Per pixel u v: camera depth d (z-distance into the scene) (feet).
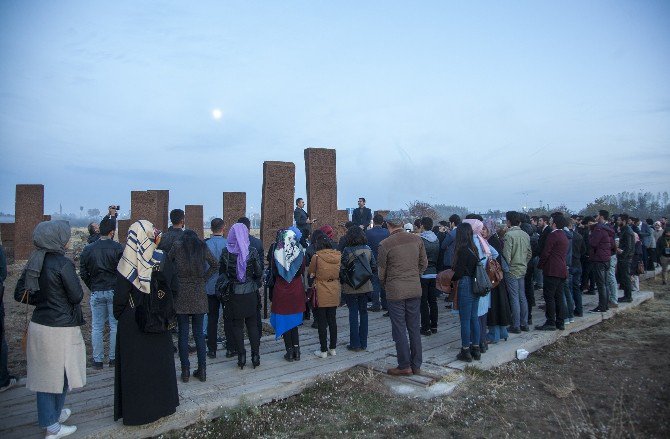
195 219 77.92
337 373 18.11
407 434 13.71
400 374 17.81
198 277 16.61
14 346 23.82
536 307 32.24
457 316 29.86
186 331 16.56
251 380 16.75
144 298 12.73
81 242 73.05
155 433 13.15
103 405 14.58
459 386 17.25
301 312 19.21
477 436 13.66
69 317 12.13
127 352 12.84
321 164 43.78
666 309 32.30
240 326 18.11
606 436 13.48
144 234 12.99
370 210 41.32
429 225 25.12
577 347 23.35
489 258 20.30
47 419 11.91
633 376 18.71
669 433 13.64
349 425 14.32
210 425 13.97
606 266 29.04
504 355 20.40
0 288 15.97
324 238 20.12
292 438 13.50
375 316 29.66
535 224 39.78
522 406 15.88
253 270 18.02
